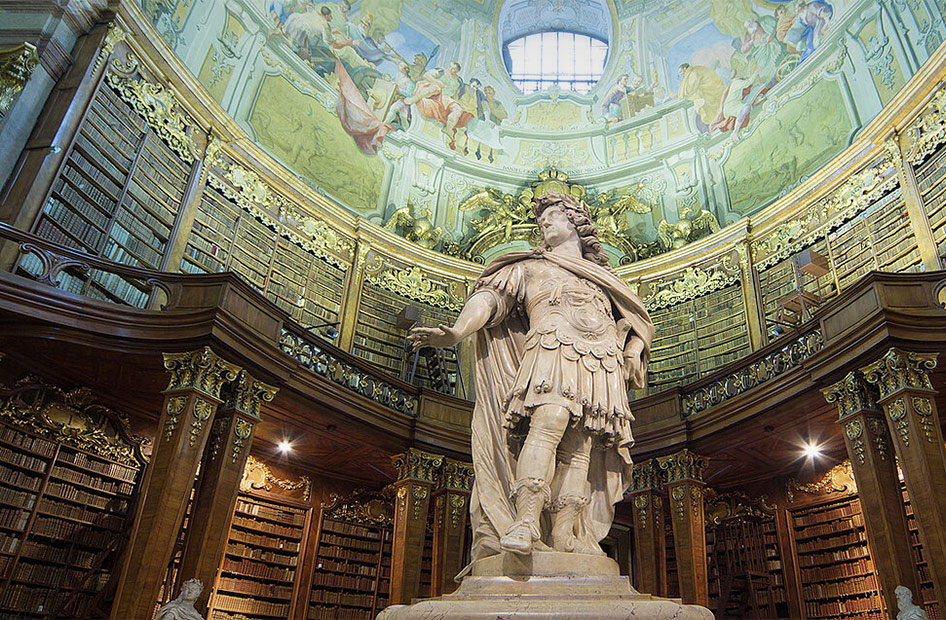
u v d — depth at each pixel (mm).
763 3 15312
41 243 8445
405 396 12031
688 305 15391
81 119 10398
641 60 17688
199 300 9039
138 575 7293
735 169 16125
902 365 7879
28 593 8711
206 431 8461
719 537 12828
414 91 17391
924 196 11656
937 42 12094
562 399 2908
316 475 12914
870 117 13359
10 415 8969
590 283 3383
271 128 14742
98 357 8867
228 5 13742
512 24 18875
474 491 3104
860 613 10445
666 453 11516
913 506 7332
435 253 16484
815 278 13344
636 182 17719
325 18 15539
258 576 11555
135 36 11742
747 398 10227
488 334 3416
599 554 2840
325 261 14922
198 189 12594
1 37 10273
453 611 2273
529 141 18609
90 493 9742
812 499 11695
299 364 9953
